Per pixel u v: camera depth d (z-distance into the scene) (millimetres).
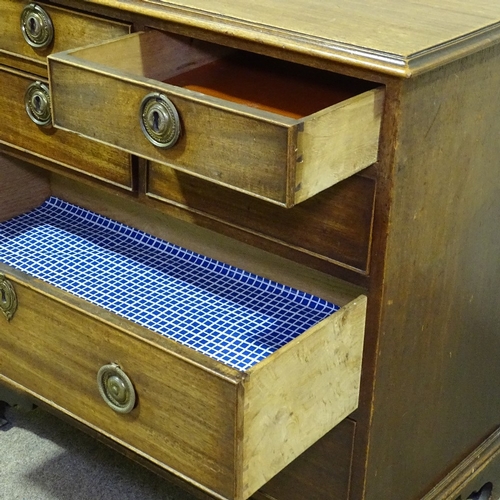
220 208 1251
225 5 1208
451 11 1229
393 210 1091
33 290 1230
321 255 1177
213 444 1098
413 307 1219
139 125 1103
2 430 1714
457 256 1271
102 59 1201
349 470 1284
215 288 1451
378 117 1051
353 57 1040
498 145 1252
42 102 1412
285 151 965
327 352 1129
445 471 1494
